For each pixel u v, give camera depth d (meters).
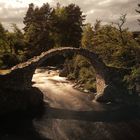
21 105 38.06
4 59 66.75
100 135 30.92
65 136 30.38
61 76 67.06
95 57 46.19
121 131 32.31
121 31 46.97
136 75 42.06
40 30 93.56
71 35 89.75
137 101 43.62
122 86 46.03
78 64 61.72
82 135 30.83
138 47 45.66
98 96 46.00
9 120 34.75
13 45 75.94
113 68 47.03
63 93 50.56
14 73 37.72
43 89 53.06
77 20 91.62
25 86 39.28
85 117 37.38
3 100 35.91
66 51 43.78
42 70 76.88
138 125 34.47
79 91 52.53
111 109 41.62
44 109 40.34
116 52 47.66
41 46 91.31
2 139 28.81
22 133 30.80
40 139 29.31
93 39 57.00
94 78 54.22
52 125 33.78
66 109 40.91
